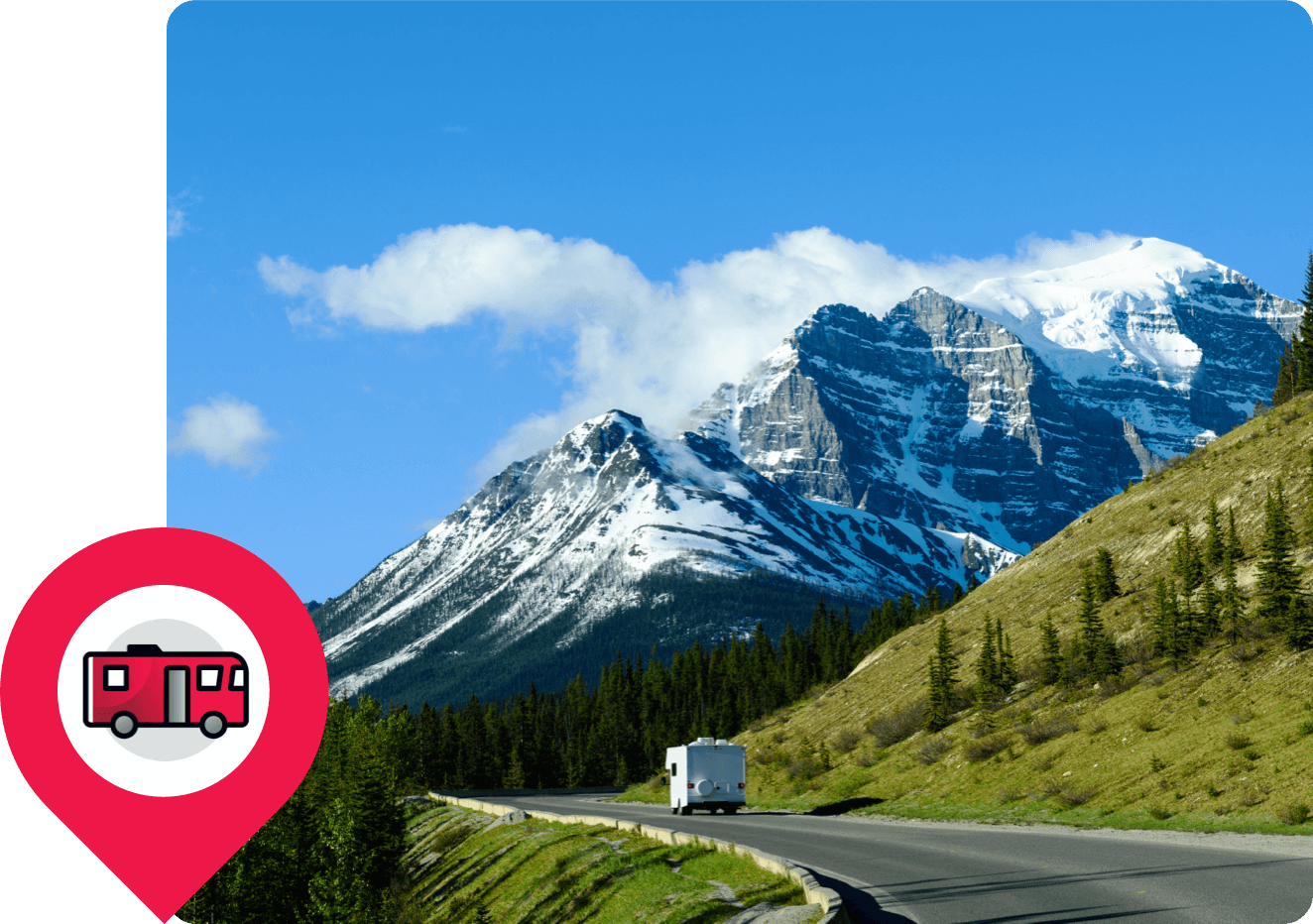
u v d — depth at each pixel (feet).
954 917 55.52
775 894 73.77
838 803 172.86
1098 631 167.94
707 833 120.88
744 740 276.82
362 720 337.93
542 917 112.68
